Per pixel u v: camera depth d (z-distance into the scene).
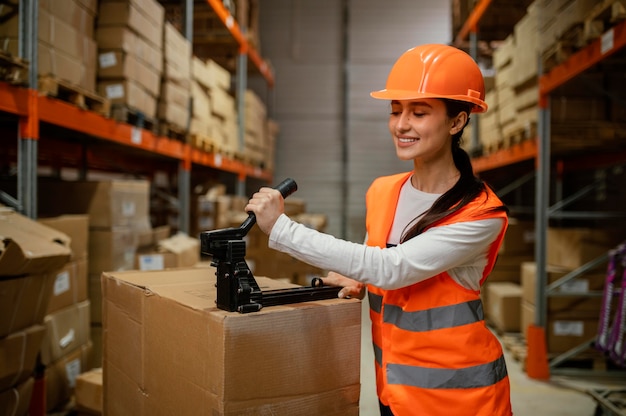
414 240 1.18
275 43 9.52
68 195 3.03
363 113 9.48
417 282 1.21
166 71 3.73
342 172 9.47
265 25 9.53
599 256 3.69
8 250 1.71
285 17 9.51
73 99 2.65
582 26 2.77
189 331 1.16
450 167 1.34
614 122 3.46
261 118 7.75
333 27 9.50
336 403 1.24
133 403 1.41
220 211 5.21
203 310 1.11
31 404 2.32
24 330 1.99
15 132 3.53
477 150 5.54
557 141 3.65
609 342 3.07
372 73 9.47
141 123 3.42
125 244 3.17
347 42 9.43
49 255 1.90
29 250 1.82
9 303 1.83
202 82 4.70
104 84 3.10
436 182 1.34
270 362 1.11
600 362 3.70
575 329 3.72
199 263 3.96
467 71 1.26
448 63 1.24
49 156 4.74
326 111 9.49
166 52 3.72
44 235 2.04
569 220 6.27
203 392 1.11
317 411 1.20
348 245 1.16
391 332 1.32
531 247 5.12
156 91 3.59
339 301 1.26
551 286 3.67
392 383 1.29
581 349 3.61
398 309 1.32
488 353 1.27
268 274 4.87
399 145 1.29
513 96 4.24
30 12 2.28
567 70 3.10
